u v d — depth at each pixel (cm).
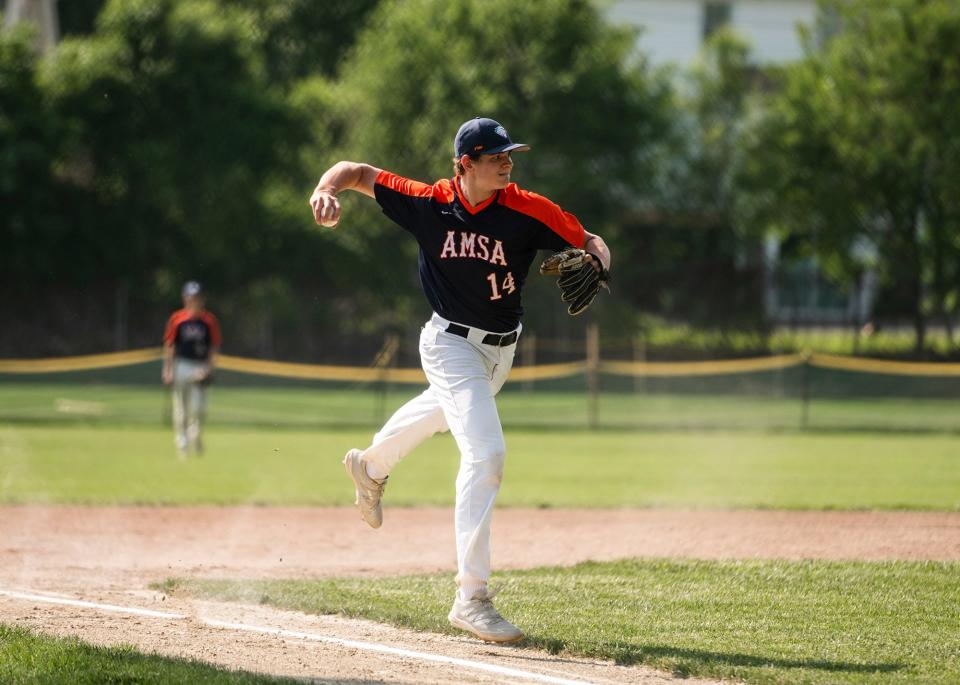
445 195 1848
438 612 2008
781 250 11150
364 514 2081
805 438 6412
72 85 9388
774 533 3080
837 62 10106
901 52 9825
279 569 2553
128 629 1886
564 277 1834
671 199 11019
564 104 10075
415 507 3634
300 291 10206
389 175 1895
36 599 2117
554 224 1828
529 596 2183
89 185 9681
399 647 1794
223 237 9856
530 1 9969
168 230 9894
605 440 6269
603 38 10450
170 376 5116
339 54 11588
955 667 1675
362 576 2462
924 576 2384
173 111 9669
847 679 1596
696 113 11238
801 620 1988
